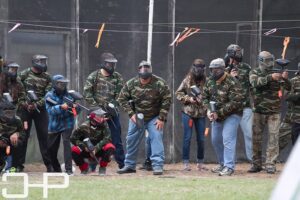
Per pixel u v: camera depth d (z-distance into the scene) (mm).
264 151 45469
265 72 37031
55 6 43500
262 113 37719
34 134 43156
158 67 45594
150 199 24891
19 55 42406
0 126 34031
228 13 46375
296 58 46438
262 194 26906
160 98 36438
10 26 42000
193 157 45875
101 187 28812
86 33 44375
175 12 45781
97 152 35281
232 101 35969
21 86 37469
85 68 44375
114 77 38438
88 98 37938
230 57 38531
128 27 45188
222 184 30906
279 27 46406
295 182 8266
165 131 45562
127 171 37500
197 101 38719
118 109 40781
